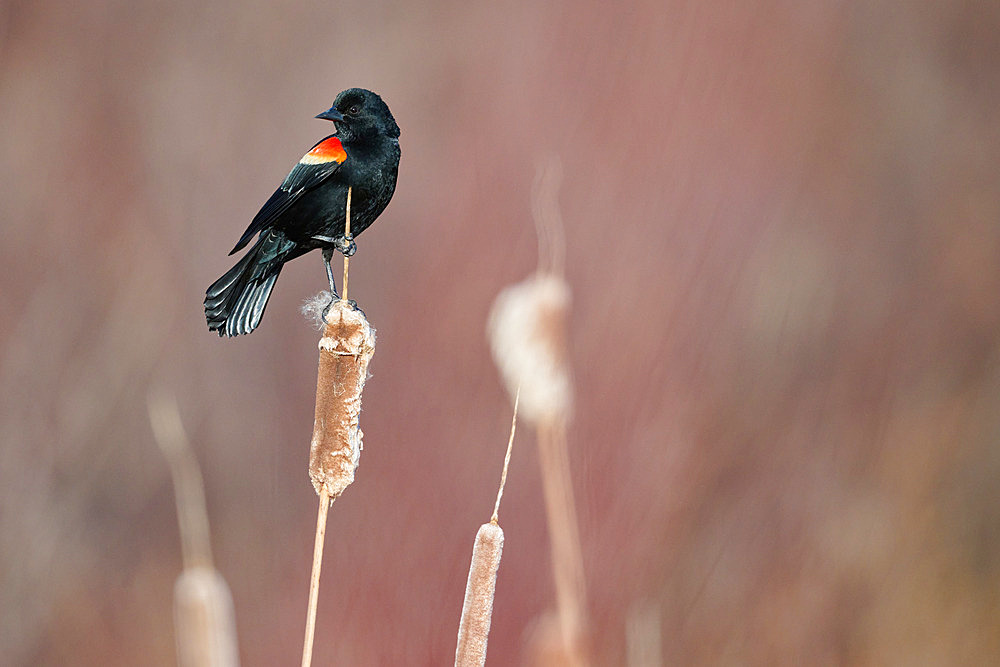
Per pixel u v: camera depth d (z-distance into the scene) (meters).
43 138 22.33
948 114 24.00
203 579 13.84
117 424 17.05
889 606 14.71
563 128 16.42
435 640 14.30
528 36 19.77
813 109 20.31
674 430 14.58
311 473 13.87
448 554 14.34
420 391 14.55
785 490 14.77
